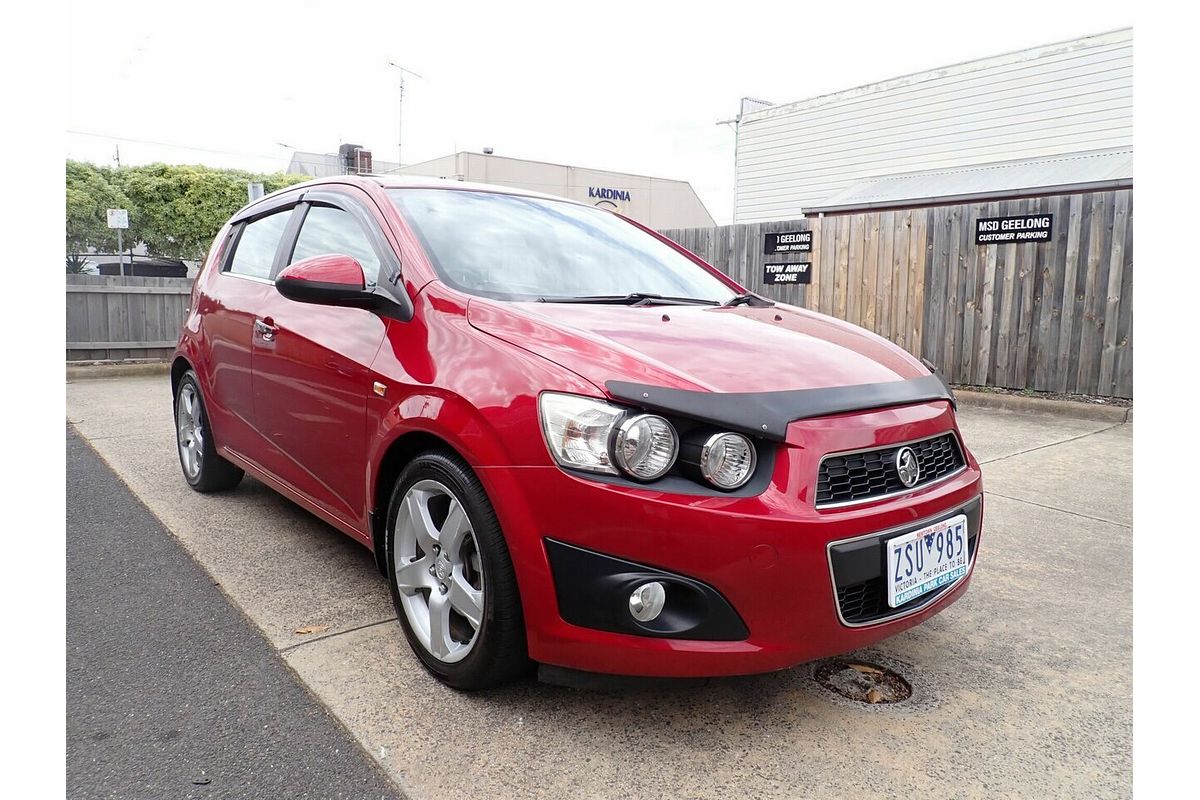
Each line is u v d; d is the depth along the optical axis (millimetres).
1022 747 1974
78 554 3160
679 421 1815
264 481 3258
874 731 2033
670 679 1877
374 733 1961
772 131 15164
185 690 2152
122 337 9227
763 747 1949
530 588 1885
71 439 5324
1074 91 11055
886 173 13422
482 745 1924
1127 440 5535
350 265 2471
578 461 1812
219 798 1718
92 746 1885
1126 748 1970
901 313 7680
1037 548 3453
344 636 2479
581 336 2020
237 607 2688
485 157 31312
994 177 10781
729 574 1753
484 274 2525
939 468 2219
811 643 1838
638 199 36750
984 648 2523
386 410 2328
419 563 2229
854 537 1859
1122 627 2672
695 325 2350
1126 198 6238
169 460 4730
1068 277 6602
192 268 18016
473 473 2027
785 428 1840
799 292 8500
